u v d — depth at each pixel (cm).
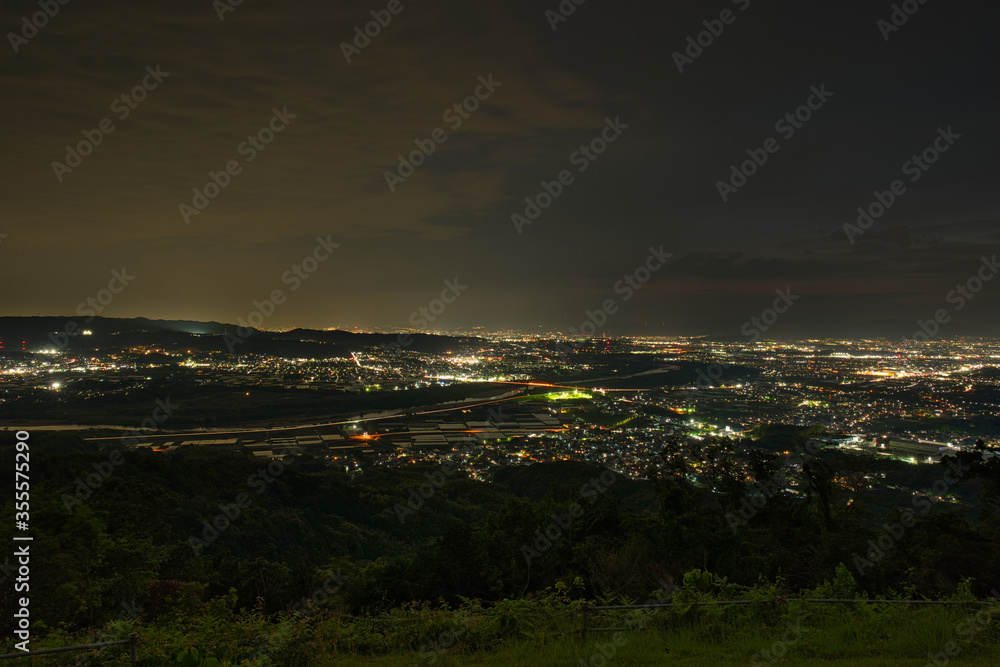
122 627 670
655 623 740
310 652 730
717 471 1584
